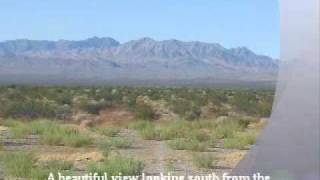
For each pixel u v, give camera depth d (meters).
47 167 11.46
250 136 17.22
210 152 15.12
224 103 42.84
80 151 15.37
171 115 33.75
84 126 25.75
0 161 12.52
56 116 31.05
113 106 34.19
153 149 16.17
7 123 25.08
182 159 13.49
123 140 17.41
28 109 30.58
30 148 15.96
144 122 26.38
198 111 35.62
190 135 19.36
